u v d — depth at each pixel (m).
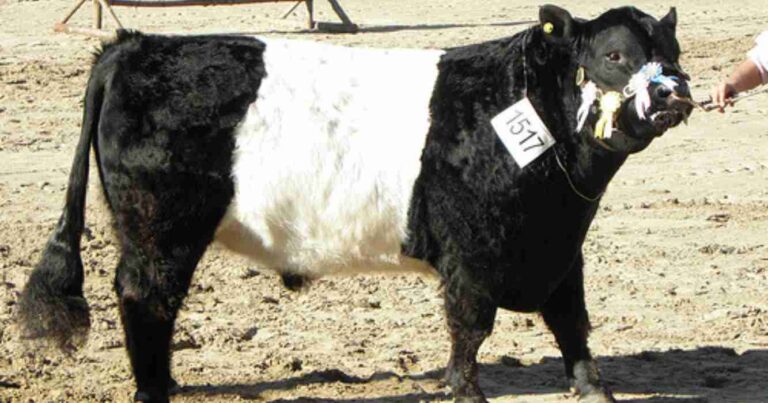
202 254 8.44
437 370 9.44
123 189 8.30
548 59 8.04
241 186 8.26
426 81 8.28
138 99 8.27
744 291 11.63
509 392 8.98
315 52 8.47
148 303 8.34
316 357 9.75
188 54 8.36
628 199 15.02
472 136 8.05
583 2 31.81
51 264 8.38
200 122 8.20
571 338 8.73
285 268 8.54
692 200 14.96
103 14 29.64
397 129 8.17
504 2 32.50
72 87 21.30
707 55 24.22
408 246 8.27
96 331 10.22
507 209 8.03
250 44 8.44
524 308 8.39
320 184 8.19
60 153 17.02
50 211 14.05
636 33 7.76
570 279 8.63
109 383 9.07
